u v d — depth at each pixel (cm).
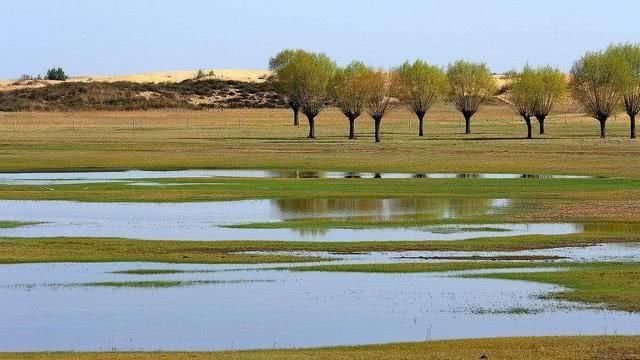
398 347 3434
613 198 7962
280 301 4262
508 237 5988
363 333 3691
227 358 3234
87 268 5031
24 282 4678
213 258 5278
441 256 5356
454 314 3994
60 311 4088
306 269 4981
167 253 5431
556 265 5050
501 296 4316
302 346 3506
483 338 3556
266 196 8275
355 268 4988
